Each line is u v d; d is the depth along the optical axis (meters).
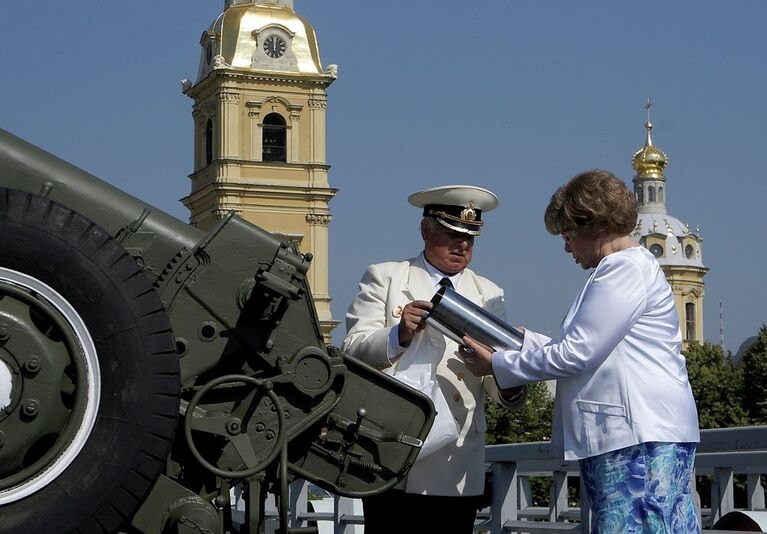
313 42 77.38
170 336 4.08
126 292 4.06
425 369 5.48
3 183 4.39
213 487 4.41
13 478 3.96
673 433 4.27
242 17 77.00
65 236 4.05
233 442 4.36
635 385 4.30
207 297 4.39
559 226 4.52
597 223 4.43
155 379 4.05
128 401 4.03
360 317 5.68
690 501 4.34
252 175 75.94
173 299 4.37
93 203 4.41
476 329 4.96
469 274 5.81
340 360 4.49
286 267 4.41
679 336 4.44
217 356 4.38
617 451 4.28
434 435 5.38
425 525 5.57
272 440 4.41
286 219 76.06
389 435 4.56
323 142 76.75
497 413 45.75
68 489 3.97
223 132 75.94
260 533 4.41
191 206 79.81
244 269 4.41
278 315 4.42
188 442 4.25
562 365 4.34
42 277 4.03
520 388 5.37
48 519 3.94
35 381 3.98
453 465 5.54
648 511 4.23
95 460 3.99
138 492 4.01
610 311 4.29
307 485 8.82
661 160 120.56
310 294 4.45
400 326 5.24
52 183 4.40
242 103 76.31
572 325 4.39
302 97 76.75
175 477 4.40
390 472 4.57
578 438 4.36
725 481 6.09
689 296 117.44
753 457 5.83
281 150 76.81
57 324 4.02
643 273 4.35
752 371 56.44
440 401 5.43
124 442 4.01
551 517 7.20
